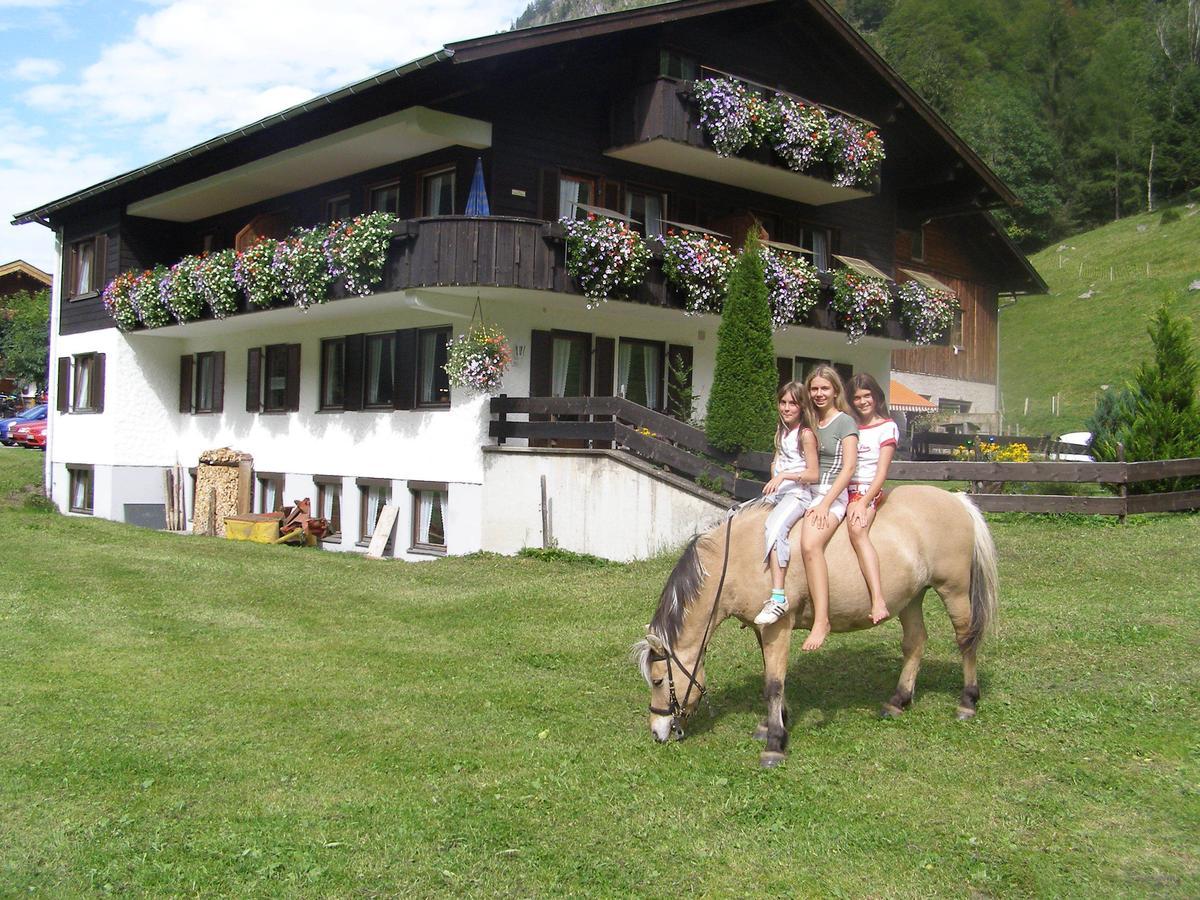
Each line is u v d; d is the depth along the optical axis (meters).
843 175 20.12
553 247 16.09
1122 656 8.25
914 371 35.84
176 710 7.59
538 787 5.97
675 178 19.66
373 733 7.02
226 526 20.22
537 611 11.22
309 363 20.67
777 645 6.41
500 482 16.47
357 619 11.19
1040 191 64.50
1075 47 75.56
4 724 7.19
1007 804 5.70
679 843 5.24
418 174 18.08
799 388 6.54
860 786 5.98
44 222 26.61
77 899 4.70
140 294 22.39
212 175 20.86
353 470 19.41
